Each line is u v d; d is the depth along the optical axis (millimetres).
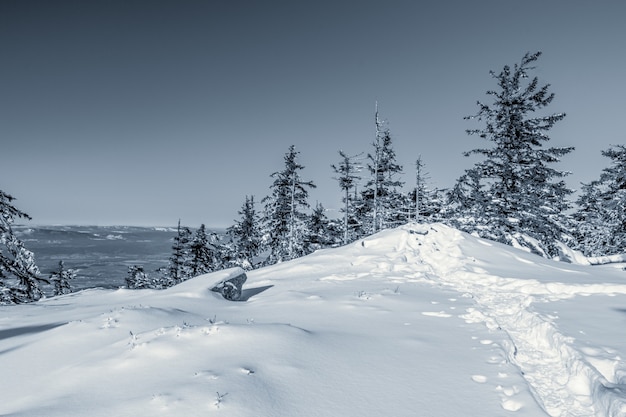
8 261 19234
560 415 4652
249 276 19469
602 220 28844
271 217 36562
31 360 6293
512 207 24984
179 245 40188
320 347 6516
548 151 24609
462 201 29422
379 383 5227
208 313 9625
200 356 5855
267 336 6629
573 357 5910
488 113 25625
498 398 4758
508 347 6785
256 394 4719
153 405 4434
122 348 6352
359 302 10289
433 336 7340
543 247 24594
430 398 4805
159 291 13711
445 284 13898
